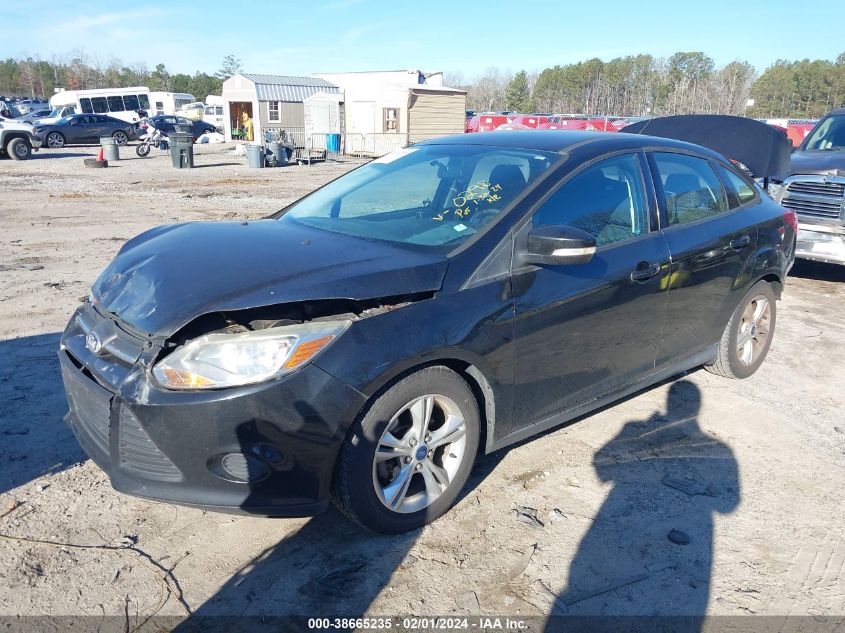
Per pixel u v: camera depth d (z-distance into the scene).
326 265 2.99
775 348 5.80
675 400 4.64
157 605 2.63
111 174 19.80
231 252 3.18
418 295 2.97
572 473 3.67
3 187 15.77
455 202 3.56
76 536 3.00
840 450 4.06
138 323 2.77
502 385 3.24
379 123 31.94
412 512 3.07
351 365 2.71
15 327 5.55
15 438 3.76
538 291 3.28
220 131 40.19
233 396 2.57
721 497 3.51
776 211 5.05
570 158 3.69
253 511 2.71
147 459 2.71
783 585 2.88
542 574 2.88
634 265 3.74
